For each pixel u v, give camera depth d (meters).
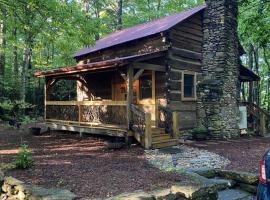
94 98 16.92
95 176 6.78
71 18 10.98
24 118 20.00
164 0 29.03
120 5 25.31
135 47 14.70
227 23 14.16
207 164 8.34
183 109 13.88
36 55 25.53
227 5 14.26
